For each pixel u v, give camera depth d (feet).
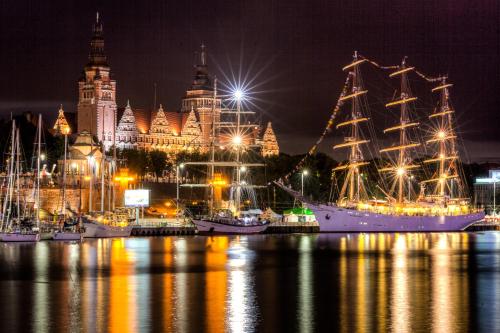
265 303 441.68
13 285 509.35
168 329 379.55
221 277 545.44
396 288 498.28
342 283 518.78
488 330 378.94
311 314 412.16
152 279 534.78
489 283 521.24
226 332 374.84
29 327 383.45
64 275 554.87
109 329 379.14
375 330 378.53
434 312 417.90
